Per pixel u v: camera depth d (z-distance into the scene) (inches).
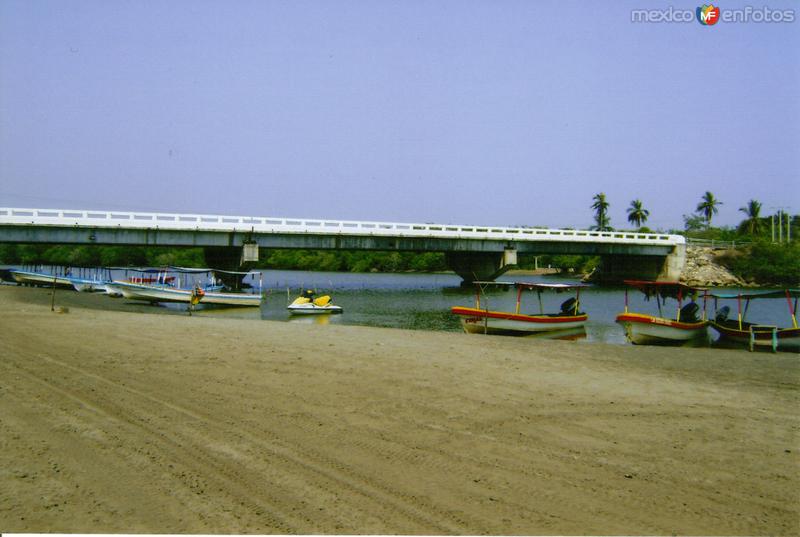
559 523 253.0
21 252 4379.9
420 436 360.8
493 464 318.3
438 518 254.2
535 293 2416.3
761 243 3292.3
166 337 745.6
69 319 937.5
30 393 435.5
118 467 301.6
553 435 371.6
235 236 2117.4
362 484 287.4
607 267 3344.0
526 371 582.6
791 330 946.7
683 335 1080.8
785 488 296.8
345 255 4739.2
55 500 262.4
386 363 598.2
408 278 3617.1
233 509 257.8
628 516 262.1
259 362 582.9
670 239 2970.0
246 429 365.1
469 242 2518.5
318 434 358.9
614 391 503.5
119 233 1931.6
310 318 1430.9
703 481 304.2
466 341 813.2
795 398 499.8
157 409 404.2
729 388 537.6
